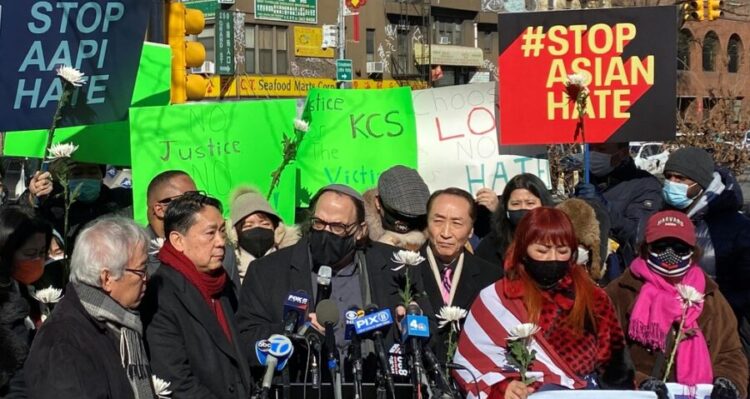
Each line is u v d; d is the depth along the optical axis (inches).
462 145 258.5
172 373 150.7
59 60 201.6
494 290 151.9
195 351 153.9
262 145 249.9
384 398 142.9
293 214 245.9
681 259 171.3
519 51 242.7
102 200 258.8
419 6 1692.9
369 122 256.8
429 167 258.5
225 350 156.5
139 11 214.5
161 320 153.1
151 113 241.6
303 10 1518.2
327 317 145.9
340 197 170.7
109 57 210.1
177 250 159.0
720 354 172.7
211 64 1405.0
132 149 239.5
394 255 158.9
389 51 1662.2
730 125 570.3
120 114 214.4
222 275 163.6
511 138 244.1
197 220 157.6
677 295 171.2
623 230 239.1
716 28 1790.1
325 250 169.3
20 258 163.2
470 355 149.9
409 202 195.8
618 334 153.6
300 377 158.6
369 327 142.3
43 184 209.2
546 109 242.5
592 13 239.5
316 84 1537.9
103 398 134.3
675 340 167.8
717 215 208.8
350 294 171.3
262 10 1461.6
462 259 185.0
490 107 259.0
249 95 1440.7
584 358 148.3
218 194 246.2
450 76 1797.5
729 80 1774.1
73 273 139.8
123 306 140.9
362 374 153.9
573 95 238.4
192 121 244.8
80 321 136.7
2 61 193.6
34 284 178.2
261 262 174.9
